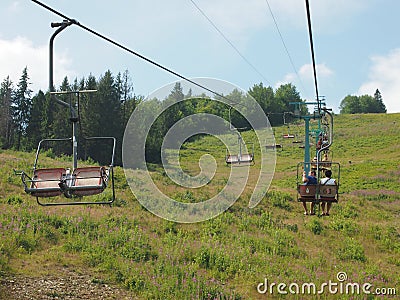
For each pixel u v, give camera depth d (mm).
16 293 13219
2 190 24000
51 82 9805
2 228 17797
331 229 24312
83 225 19656
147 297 13977
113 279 15273
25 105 91438
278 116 89875
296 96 124625
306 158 33000
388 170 52688
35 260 16062
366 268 18406
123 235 18688
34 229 18578
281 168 57625
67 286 14242
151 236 20000
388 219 29156
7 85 88812
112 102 66625
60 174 10133
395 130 83250
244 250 18844
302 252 19641
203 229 21672
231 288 15281
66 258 16562
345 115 110688
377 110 191875
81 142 64375
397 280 17047
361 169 54375
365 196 40250
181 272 15805
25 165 31516
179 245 18797
